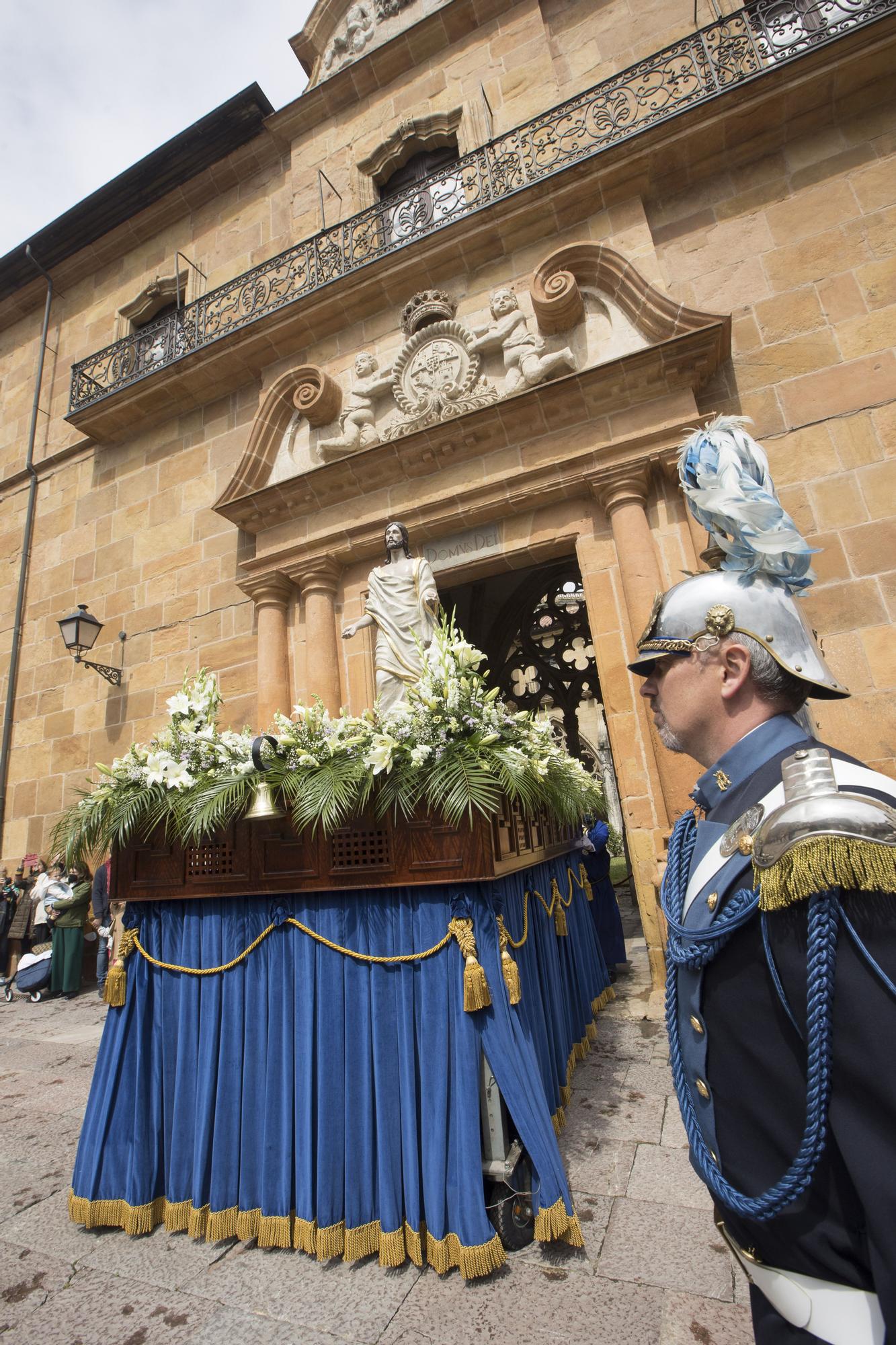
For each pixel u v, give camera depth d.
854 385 6.04
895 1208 0.65
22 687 10.51
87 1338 1.95
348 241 8.98
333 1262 2.23
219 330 9.75
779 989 0.80
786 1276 0.83
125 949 2.83
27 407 12.45
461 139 9.08
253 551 8.82
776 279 6.59
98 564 10.27
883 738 5.30
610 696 6.18
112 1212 2.56
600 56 8.41
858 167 6.55
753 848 0.84
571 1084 3.59
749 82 6.59
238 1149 2.49
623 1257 2.14
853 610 5.58
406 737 2.61
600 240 7.30
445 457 7.26
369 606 4.47
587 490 6.66
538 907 3.36
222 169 11.18
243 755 2.83
